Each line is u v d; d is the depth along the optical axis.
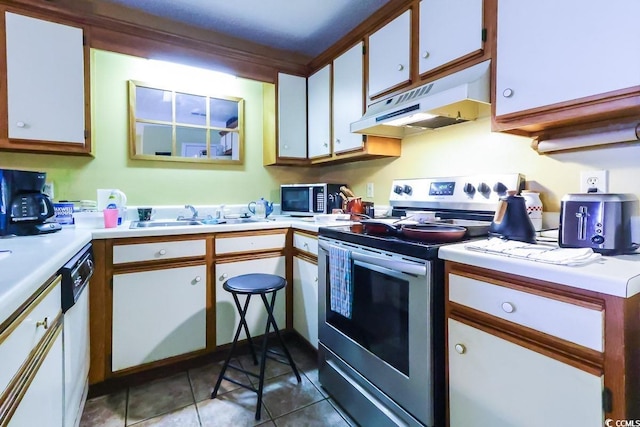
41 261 0.93
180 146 2.42
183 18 2.24
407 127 2.00
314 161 2.60
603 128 1.21
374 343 1.35
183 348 1.85
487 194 1.61
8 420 0.66
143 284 1.73
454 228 1.31
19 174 1.44
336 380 1.58
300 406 1.56
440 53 1.54
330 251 1.58
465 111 1.65
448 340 1.10
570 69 1.08
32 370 0.79
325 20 2.26
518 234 1.19
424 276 1.12
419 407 1.14
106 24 1.92
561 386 0.81
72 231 1.61
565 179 1.38
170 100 2.38
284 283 1.68
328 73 2.38
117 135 2.21
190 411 1.52
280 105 2.55
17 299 0.67
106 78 2.17
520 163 1.53
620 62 0.97
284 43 2.60
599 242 0.97
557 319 0.82
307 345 2.05
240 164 2.66
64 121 1.82
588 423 0.77
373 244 1.34
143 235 1.72
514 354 0.91
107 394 1.65
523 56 1.22
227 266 1.97
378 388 1.33
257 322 2.09
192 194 2.48
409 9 1.71
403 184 2.08
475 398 1.01
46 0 1.75
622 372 0.71
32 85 1.74
